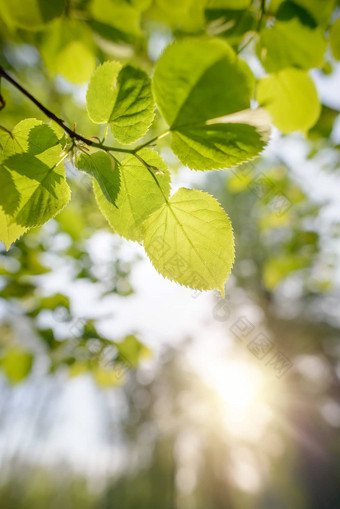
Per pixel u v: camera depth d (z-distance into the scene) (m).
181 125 0.16
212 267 0.18
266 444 2.65
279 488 2.59
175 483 2.66
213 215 0.18
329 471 2.48
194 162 0.16
